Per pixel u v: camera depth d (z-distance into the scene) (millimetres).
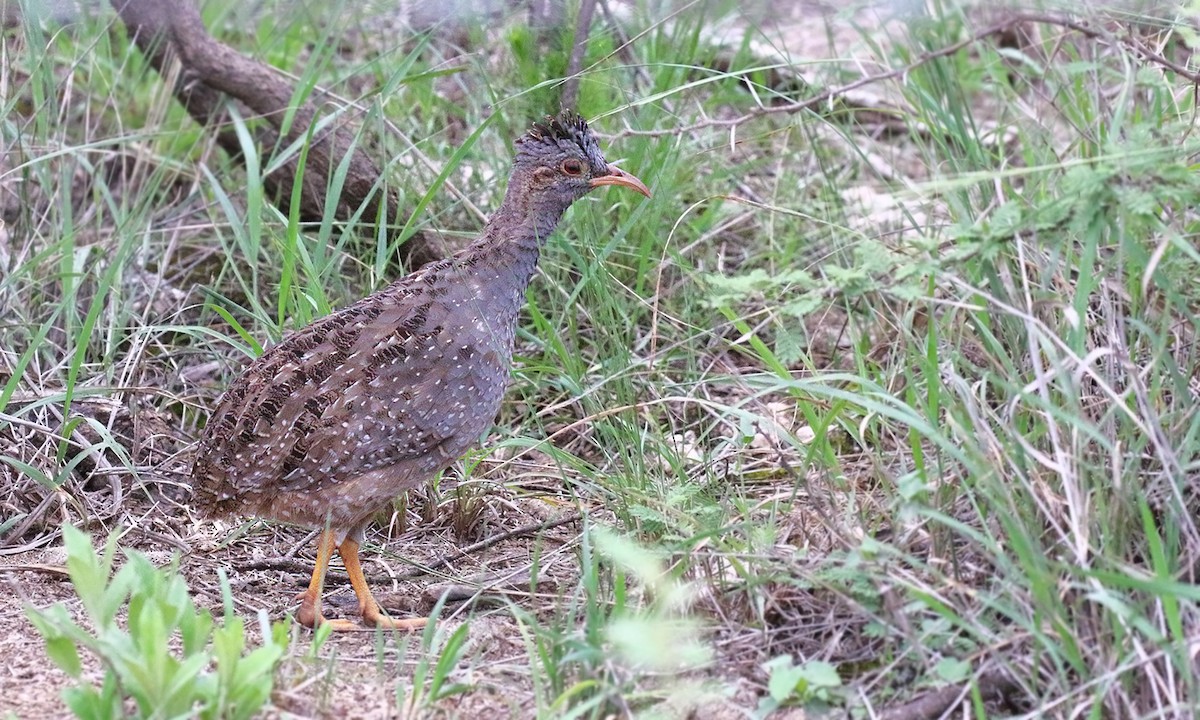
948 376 7988
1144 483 7285
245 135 10906
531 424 10297
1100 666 6207
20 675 6863
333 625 7922
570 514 9258
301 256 9758
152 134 11305
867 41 12609
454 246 11344
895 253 7672
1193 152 7484
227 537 9023
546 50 11016
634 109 11117
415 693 6484
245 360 10820
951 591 6820
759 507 8211
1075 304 7043
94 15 12320
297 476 7930
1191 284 7758
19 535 8953
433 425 8039
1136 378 6762
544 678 6961
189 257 12242
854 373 9375
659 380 9867
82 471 9773
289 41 13766
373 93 11047
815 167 13023
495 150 11703
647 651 5855
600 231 10828
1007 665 6289
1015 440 7035
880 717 6320
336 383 7910
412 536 9391
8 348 10375
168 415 10438
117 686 5969
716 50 12547
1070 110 10227
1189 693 5914
